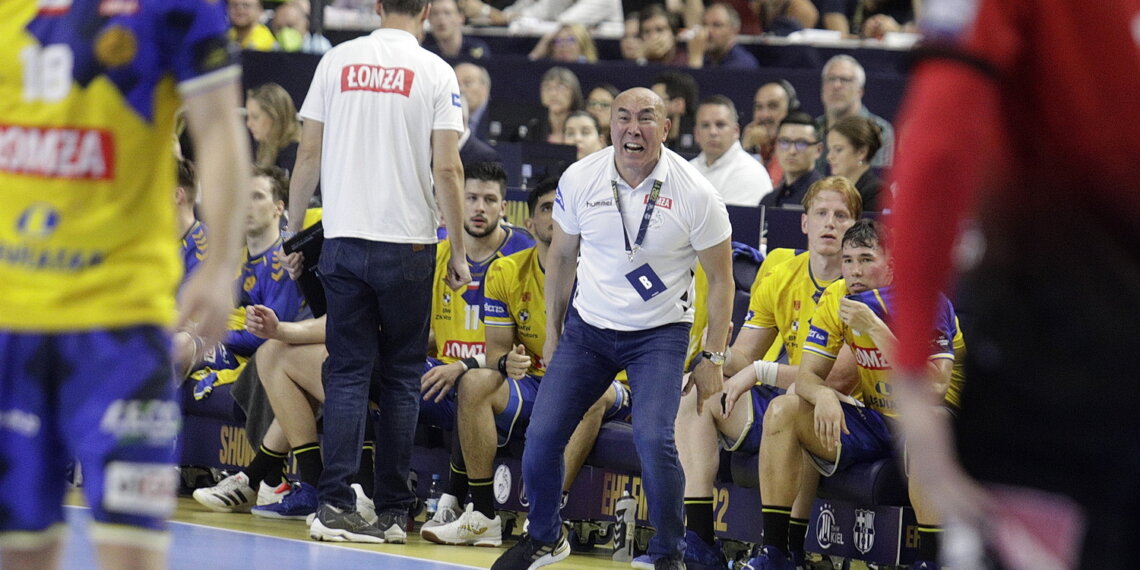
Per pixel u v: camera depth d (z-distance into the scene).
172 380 8.06
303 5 36.59
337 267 18.44
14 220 7.94
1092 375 5.35
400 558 17.97
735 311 20.22
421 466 21.53
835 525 17.78
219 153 8.02
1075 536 5.32
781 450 17.31
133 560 7.80
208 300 7.94
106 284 7.91
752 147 28.89
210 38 7.95
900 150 5.08
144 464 7.82
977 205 5.15
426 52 18.80
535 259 20.31
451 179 18.69
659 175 16.00
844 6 39.56
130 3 7.89
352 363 18.73
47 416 7.96
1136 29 5.11
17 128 7.96
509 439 20.08
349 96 18.50
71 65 7.88
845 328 17.56
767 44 33.44
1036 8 5.09
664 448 15.81
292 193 19.33
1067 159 5.28
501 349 20.19
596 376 16.44
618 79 29.48
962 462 5.52
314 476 21.06
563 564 18.55
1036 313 5.42
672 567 16.11
